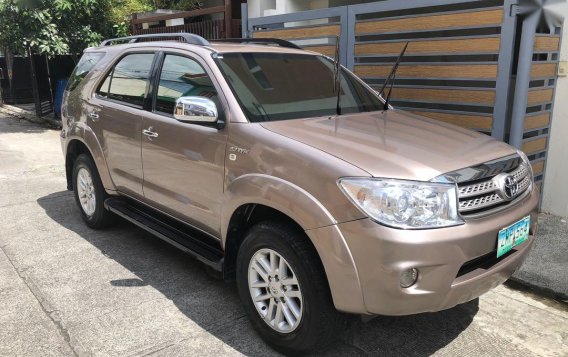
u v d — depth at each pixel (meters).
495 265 2.91
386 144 3.04
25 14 10.83
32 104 16.78
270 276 3.11
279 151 3.03
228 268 3.50
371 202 2.61
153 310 3.68
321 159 2.83
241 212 3.30
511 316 3.64
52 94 13.62
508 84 4.88
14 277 4.20
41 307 3.71
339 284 2.70
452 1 5.18
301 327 2.95
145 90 4.30
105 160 4.75
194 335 3.37
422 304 2.63
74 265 4.44
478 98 5.14
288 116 3.56
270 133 3.18
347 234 2.64
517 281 4.06
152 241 5.01
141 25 11.60
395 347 3.25
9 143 10.45
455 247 2.62
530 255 4.43
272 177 3.00
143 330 3.42
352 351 3.20
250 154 3.19
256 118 3.40
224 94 3.51
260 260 3.16
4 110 15.78
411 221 2.59
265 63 3.98
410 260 2.55
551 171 5.45
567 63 5.18
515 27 4.77
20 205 6.18
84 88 5.15
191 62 3.92
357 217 2.62
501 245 2.87
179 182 3.83
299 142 3.03
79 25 11.98
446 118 5.46
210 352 3.19
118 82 4.71
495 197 2.92
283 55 4.19
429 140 3.22
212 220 3.58
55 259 4.57
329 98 4.01
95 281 4.14
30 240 5.02
